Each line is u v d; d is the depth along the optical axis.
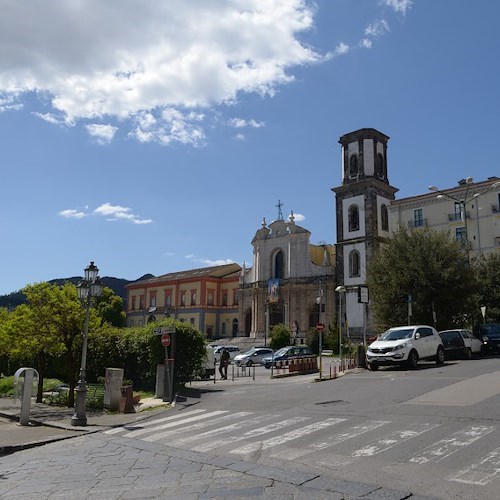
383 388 16.28
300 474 7.65
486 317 40.12
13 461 10.67
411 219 55.53
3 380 26.08
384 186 56.88
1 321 26.42
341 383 19.48
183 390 21.81
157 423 14.08
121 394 18.12
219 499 6.76
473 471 7.22
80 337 21.09
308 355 40.38
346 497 6.49
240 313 74.94
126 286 97.75
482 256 44.06
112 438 12.48
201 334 23.89
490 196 51.06
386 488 6.75
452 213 53.03
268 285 69.44
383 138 58.59
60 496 7.49
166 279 90.81
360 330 54.09
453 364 24.12
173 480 7.93
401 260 35.69
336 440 9.62
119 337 25.47
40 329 20.48
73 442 12.52
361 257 55.44
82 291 15.95
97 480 8.29
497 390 14.06
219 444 10.29
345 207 57.62
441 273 33.94
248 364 43.28
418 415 11.31
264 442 10.00
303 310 66.25
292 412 13.14
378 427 10.40
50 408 19.66
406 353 22.48
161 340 21.78
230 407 15.37
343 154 58.78
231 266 88.62
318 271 66.12
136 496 7.21
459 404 12.32
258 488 7.12
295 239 68.69
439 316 34.25
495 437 8.96
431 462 7.77
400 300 35.19
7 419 17.31
